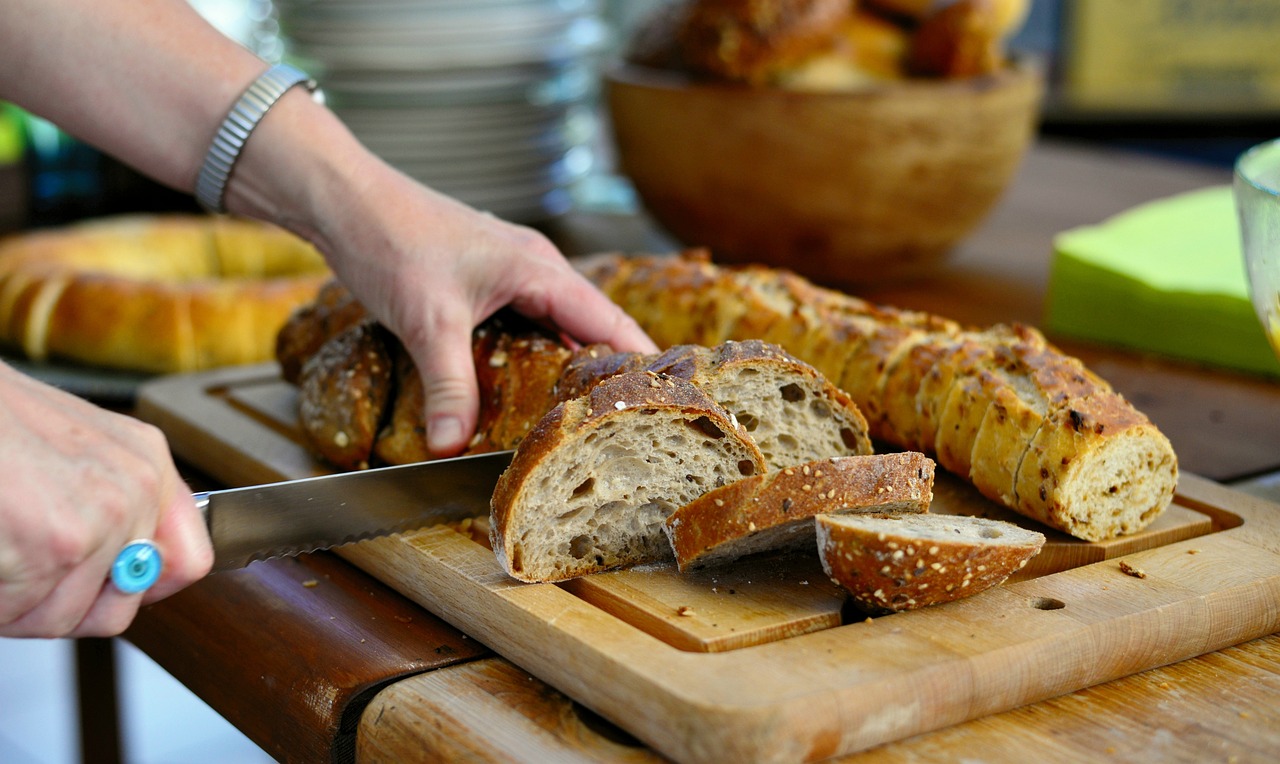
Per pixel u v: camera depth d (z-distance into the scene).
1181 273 1.29
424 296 1.07
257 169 1.09
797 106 1.32
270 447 1.13
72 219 1.71
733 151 1.35
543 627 0.94
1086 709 0.93
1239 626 0.96
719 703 0.88
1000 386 1.04
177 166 1.10
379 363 1.10
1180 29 2.47
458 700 0.93
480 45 1.42
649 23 1.45
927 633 0.93
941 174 1.35
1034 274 1.45
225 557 0.98
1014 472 1.02
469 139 1.46
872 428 1.10
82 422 0.90
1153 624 0.94
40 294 1.32
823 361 1.11
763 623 0.94
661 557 0.99
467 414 1.06
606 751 0.90
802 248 1.38
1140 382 1.24
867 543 0.93
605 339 1.09
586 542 0.99
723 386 1.01
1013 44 2.76
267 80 1.08
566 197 1.60
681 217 1.41
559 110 1.51
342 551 1.05
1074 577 0.98
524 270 1.08
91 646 1.26
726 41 1.34
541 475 0.96
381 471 1.01
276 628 1.00
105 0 1.07
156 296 1.30
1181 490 1.06
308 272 1.47
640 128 1.39
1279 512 1.04
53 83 1.08
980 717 0.92
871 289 1.42
